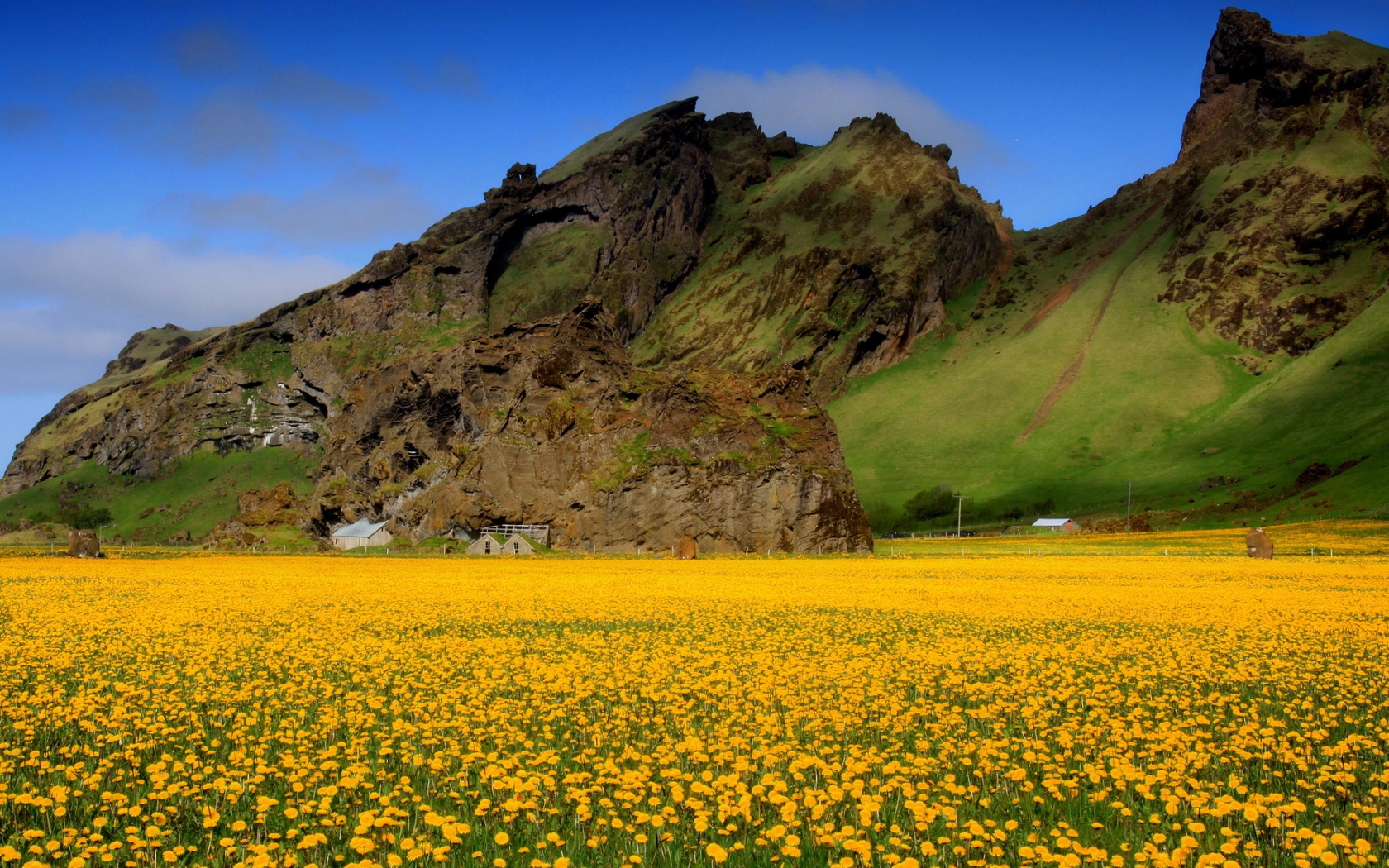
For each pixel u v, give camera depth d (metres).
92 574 61.66
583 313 139.50
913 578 62.72
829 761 17.27
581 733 18.77
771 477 118.94
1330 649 29.25
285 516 160.88
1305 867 11.91
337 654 27.16
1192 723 19.56
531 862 12.45
